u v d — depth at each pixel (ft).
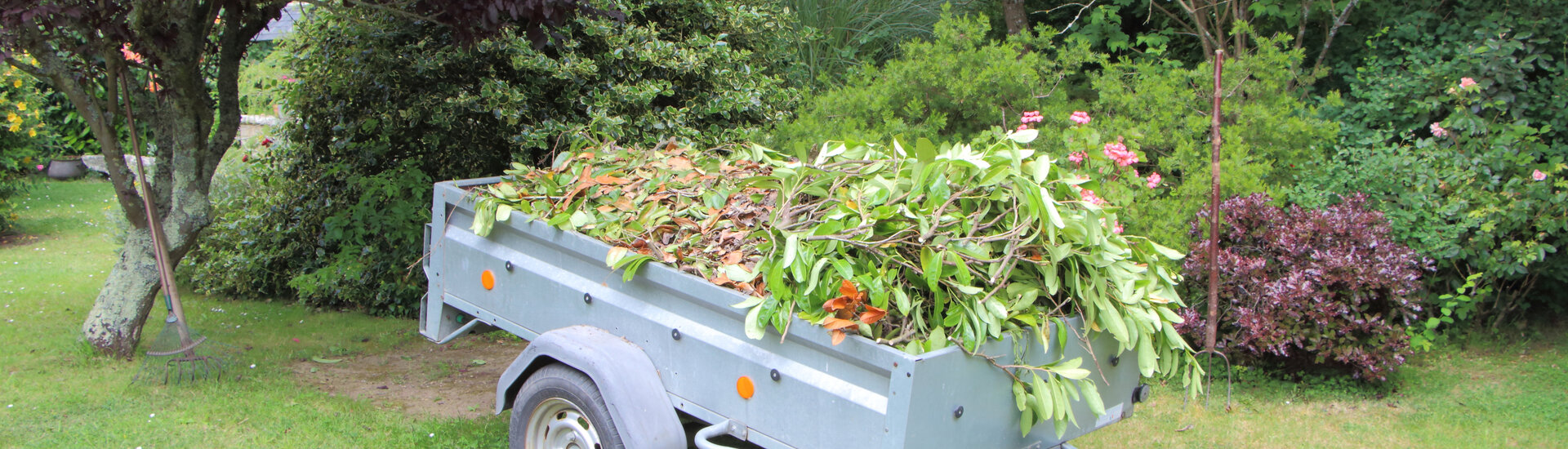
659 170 12.50
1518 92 20.65
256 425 13.57
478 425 14.02
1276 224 17.28
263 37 37.24
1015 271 9.70
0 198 29.04
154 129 16.67
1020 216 9.68
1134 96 21.47
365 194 21.30
